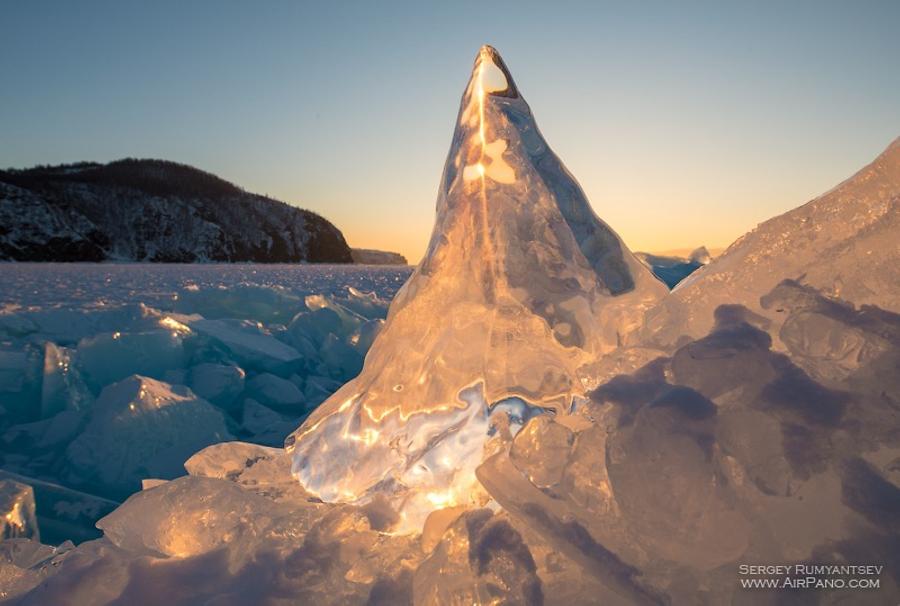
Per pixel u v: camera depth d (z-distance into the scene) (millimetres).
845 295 583
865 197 605
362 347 4531
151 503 734
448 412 774
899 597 414
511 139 875
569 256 840
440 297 847
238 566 655
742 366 505
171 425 2322
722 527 460
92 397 3160
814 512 457
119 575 646
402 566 626
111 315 4238
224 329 4219
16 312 4098
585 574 520
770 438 465
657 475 472
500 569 515
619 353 632
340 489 818
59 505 1762
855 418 465
